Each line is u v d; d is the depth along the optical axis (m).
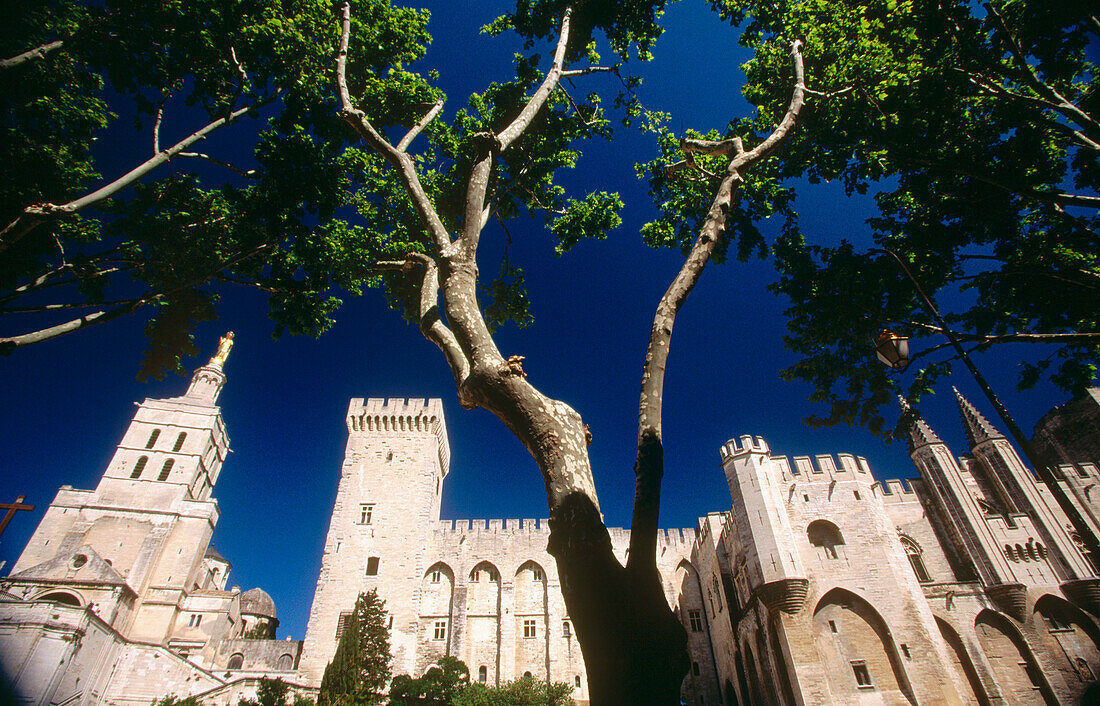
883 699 28.47
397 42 15.02
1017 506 38.19
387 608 41.44
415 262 9.16
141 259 14.16
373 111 14.53
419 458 50.09
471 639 45.22
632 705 3.56
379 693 33.38
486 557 49.19
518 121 9.27
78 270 13.34
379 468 49.31
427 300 8.06
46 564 44.31
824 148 15.05
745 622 36.34
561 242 15.18
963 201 14.38
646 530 4.37
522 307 15.20
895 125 13.43
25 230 9.78
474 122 15.16
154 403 58.72
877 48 13.20
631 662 3.72
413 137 11.29
